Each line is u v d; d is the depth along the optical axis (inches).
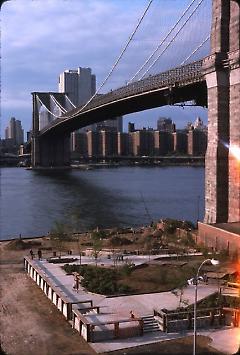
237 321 1280.8
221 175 2596.0
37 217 3804.1
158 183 7121.1
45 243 2472.9
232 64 2514.8
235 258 1859.0
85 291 1521.9
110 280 1595.7
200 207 4394.7
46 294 1589.6
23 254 2226.9
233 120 2541.8
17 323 1332.4
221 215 2593.5
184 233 2456.9
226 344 1165.7
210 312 1295.5
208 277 1593.3
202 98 3725.4
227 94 2600.9
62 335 1250.0
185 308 1322.6
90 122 7332.7
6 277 1828.2
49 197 5103.3
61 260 1921.8
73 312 1321.4
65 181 7342.5
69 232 2714.1
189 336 1220.5
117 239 2368.4
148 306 1382.9
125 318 1290.6
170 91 3535.9
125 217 3777.1
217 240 2063.2
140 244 2352.4
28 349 1156.5
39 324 1326.3
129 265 1705.2
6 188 6181.1
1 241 2591.0
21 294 1601.9
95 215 3863.2
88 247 2303.2
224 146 2603.3
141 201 4773.6
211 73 2632.9
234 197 2519.7
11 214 3966.5
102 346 1177.4
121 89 4626.0
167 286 1550.2
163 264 1819.6
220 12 2603.3
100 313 1331.2
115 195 5315.0
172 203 4677.7
